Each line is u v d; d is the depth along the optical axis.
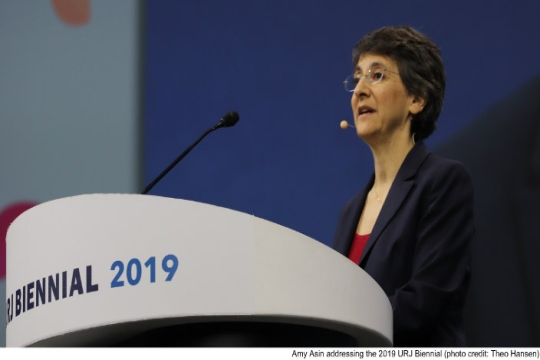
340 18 7.37
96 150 7.61
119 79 7.71
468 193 4.51
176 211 2.84
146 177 7.50
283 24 7.47
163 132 7.55
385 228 4.54
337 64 7.32
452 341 4.21
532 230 6.49
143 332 3.04
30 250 3.05
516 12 6.97
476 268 6.54
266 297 2.82
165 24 7.70
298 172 7.21
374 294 3.11
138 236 2.84
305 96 7.34
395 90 5.00
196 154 7.43
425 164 4.72
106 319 2.81
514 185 6.62
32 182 7.65
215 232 2.83
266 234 2.87
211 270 2.81
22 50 7.86
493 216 6.62
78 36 7.81
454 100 6.95
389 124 4.99
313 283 2.91
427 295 3.99
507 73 6.91
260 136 7.34
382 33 5.10
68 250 2.91
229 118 4.35
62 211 2.96
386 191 4.98
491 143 6.78
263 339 2.96
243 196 7.27
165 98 7.59
